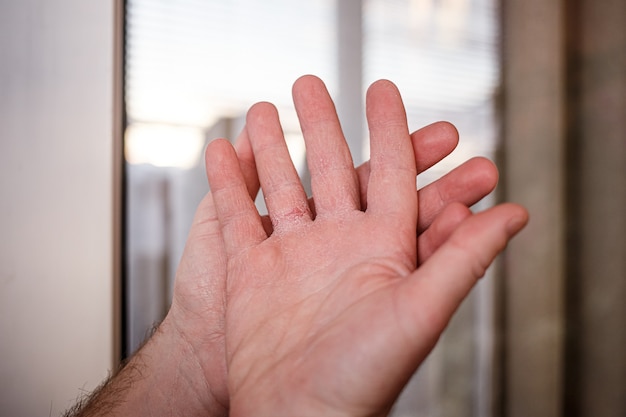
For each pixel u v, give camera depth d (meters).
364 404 0.25
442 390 0.55
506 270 0.59
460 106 0.56
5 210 0.42
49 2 0.42
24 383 0.42
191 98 0.47
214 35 0.47
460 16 0.57
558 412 0.59
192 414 0.36
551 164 0.60
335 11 0.51
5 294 0.42
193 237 0.37
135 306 0.45
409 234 0.29
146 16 0.46
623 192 0.58
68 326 0.43
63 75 0.43
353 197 0.32
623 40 0.58
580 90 0.60
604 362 0.59
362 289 0.27
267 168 0.34
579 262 0.60
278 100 0.49
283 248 0.31
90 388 0.43
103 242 0.43
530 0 0.59
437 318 0.25
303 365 0.27
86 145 0.43
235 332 0.30
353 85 0.51
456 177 0.31
